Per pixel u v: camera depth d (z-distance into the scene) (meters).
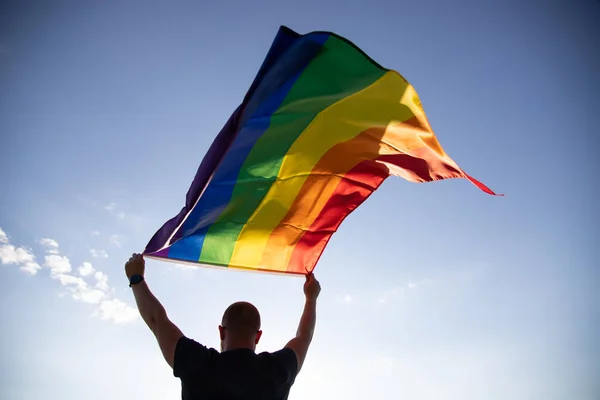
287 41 2.90
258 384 1.89
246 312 2.12
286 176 3.07
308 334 2.36
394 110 2.96
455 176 3.12
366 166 3.19
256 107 2.88
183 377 1.89
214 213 3.01
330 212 3.15
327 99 2.91
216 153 2.88
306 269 3.04
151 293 2.24
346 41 2.81
